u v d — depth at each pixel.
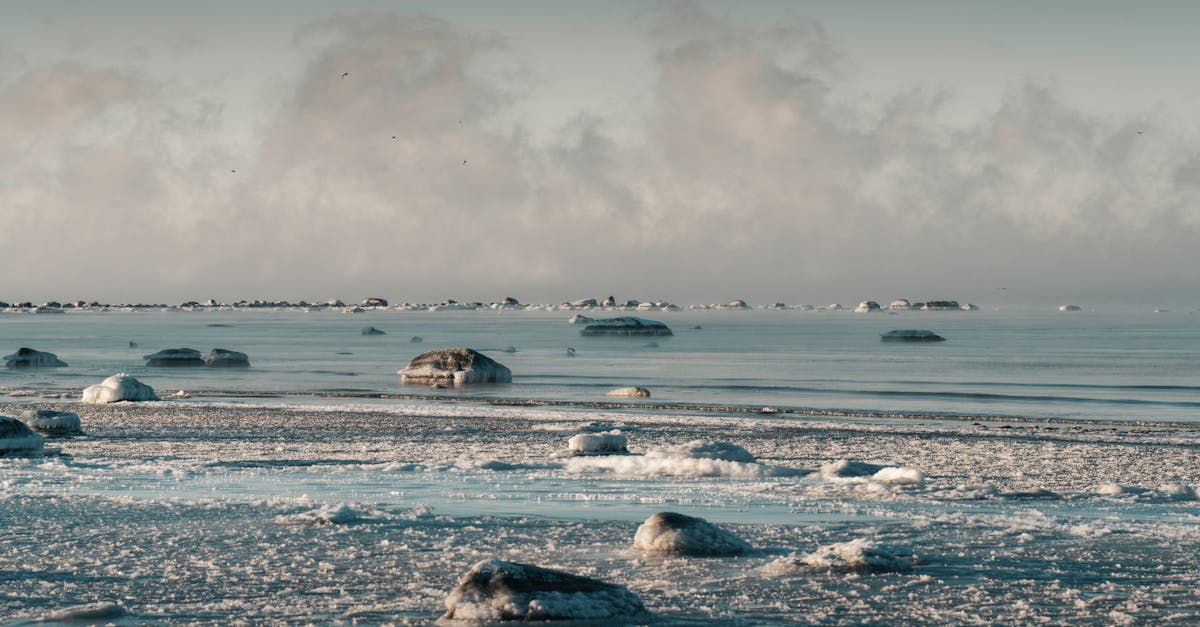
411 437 42.41
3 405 58.12
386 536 19.73
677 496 24.91
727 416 53.84
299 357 121.69
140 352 135.00
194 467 31.11
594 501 24.17
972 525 20.94
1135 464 34.84
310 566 17.22
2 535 19.81
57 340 185.00
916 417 54.47
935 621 13.79
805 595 15.12
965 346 167.00
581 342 183.50
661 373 93.88
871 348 158.38
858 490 25.94
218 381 79.56
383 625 13.61
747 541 19.28
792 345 170.62
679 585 15.75
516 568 14.51
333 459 34.22
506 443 40.16
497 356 129.12
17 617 14.09
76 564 17.38
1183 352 142.12
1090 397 68.44
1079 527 20.42
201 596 15.22
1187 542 19.09
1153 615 14.04
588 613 13.82
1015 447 40.03
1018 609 14.37
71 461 32.38
